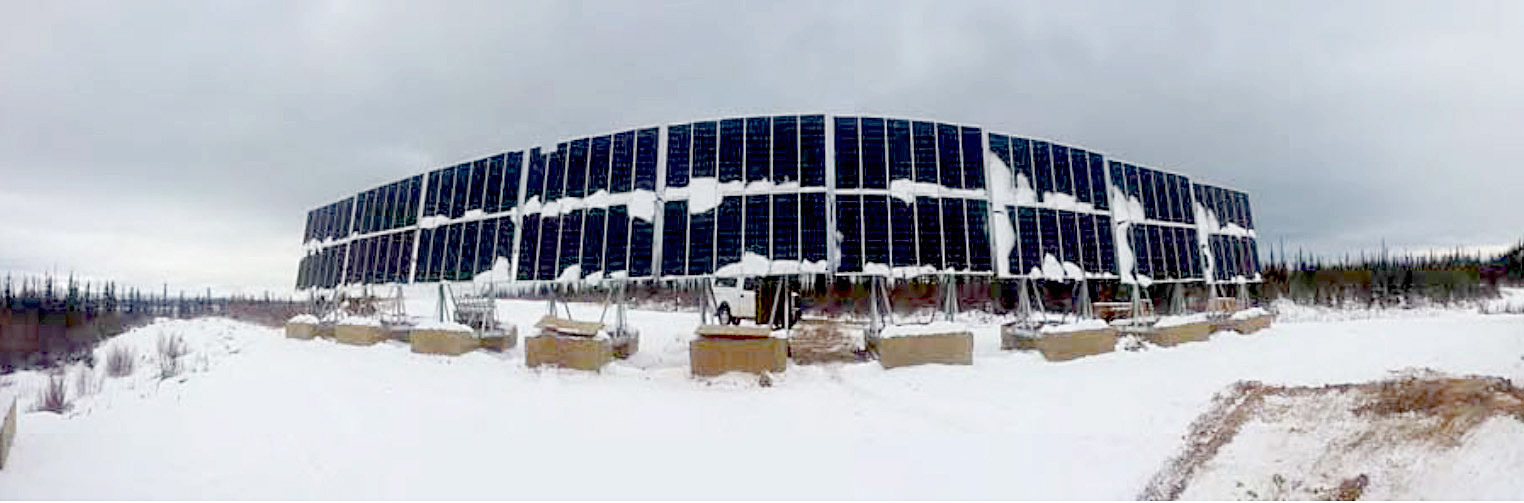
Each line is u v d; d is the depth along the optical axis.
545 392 13.77
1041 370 15.12
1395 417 8.21
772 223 15.67
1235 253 24.27
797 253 15.34
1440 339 19.17
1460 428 7.34
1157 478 8.38
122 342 30.67
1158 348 18.14
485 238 19.22
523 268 17.95
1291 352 17.81
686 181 16.55
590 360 15.75
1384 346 18.33
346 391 14.11
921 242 15.59
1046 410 12.00
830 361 16.44
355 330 22.12
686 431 11.03
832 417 11.80
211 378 16.28
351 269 24.81
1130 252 19.14
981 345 20.50
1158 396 12.66
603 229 16.94
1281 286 55.25
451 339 18.45
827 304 40.59
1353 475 7.15
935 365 15.35
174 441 10.38
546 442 10.45
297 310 43.50
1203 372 14.85
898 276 15.23
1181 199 21.97
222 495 8.14
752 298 27.53
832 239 15.41
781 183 15.98
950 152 16.64
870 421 11.56
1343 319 34.19
